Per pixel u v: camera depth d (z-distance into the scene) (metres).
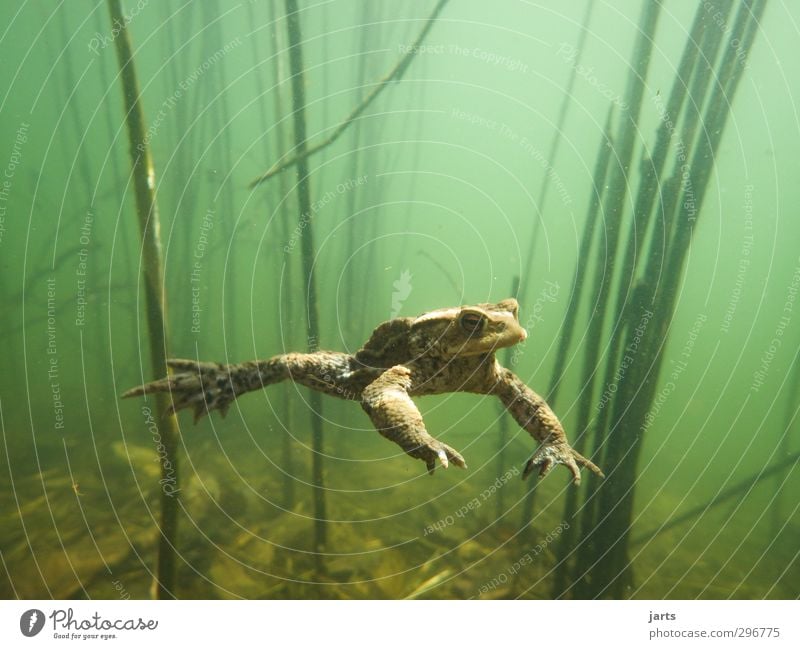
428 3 0.39
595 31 0.36
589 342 0.31
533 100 0.38
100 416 0.48
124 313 0.51
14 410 0.49
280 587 0.30
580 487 0.31
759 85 0.37
